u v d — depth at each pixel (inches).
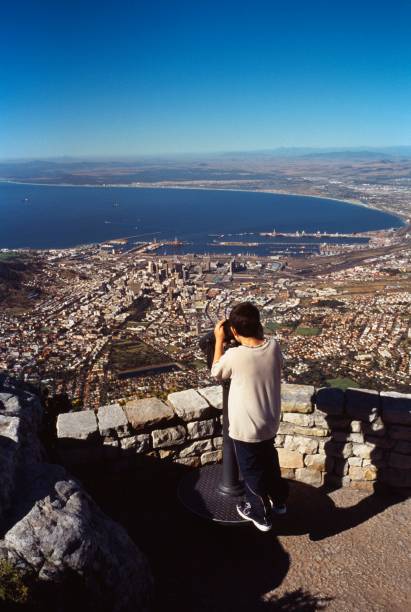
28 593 128.4
